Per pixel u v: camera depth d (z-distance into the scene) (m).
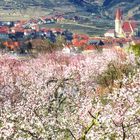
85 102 22.95
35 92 32.47
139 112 21.50
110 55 68.25
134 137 21.17
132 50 73.50
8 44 182.12
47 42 141.50
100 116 20.83
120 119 20.30
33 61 76.88
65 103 32.75
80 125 22.27
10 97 35.91
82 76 47.53
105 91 34.75
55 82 42.56
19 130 22.34
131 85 25.05
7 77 46.69
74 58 82.12
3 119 22.94
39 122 22.64
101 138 21.50
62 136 22.75
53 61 77.38
